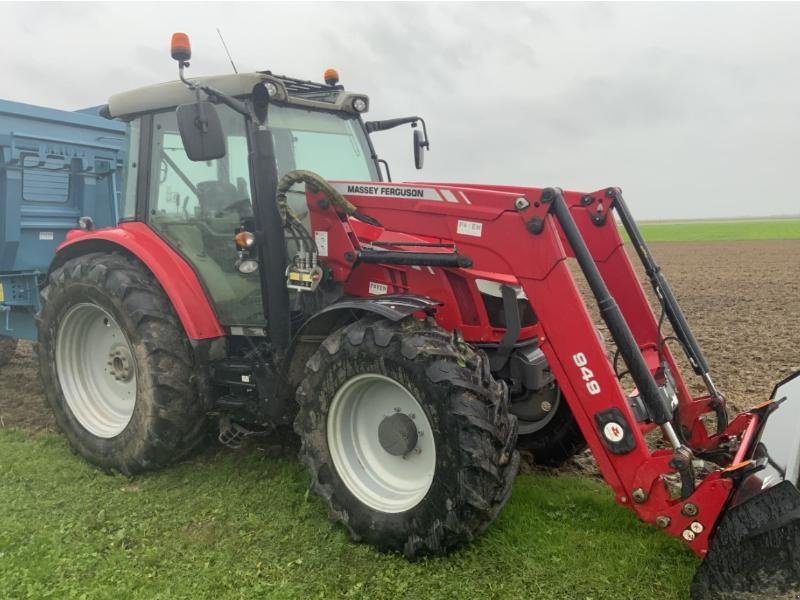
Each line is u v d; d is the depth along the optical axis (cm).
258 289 383
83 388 443
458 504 282
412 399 308
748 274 2008
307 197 357
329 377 318
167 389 386
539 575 287
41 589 280
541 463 418
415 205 338
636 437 276
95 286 404
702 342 870
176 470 411
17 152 530
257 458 425
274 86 375
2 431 484
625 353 277
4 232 541
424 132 489
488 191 311
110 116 436
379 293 358
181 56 322
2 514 349
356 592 278
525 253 297
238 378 389
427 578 287
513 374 368
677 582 279
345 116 444
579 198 396
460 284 348
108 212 633
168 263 402
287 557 306
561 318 289
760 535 228
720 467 345
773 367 698
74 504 364
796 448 269
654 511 273
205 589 282
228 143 389
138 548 317
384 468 325
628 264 386
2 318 606
